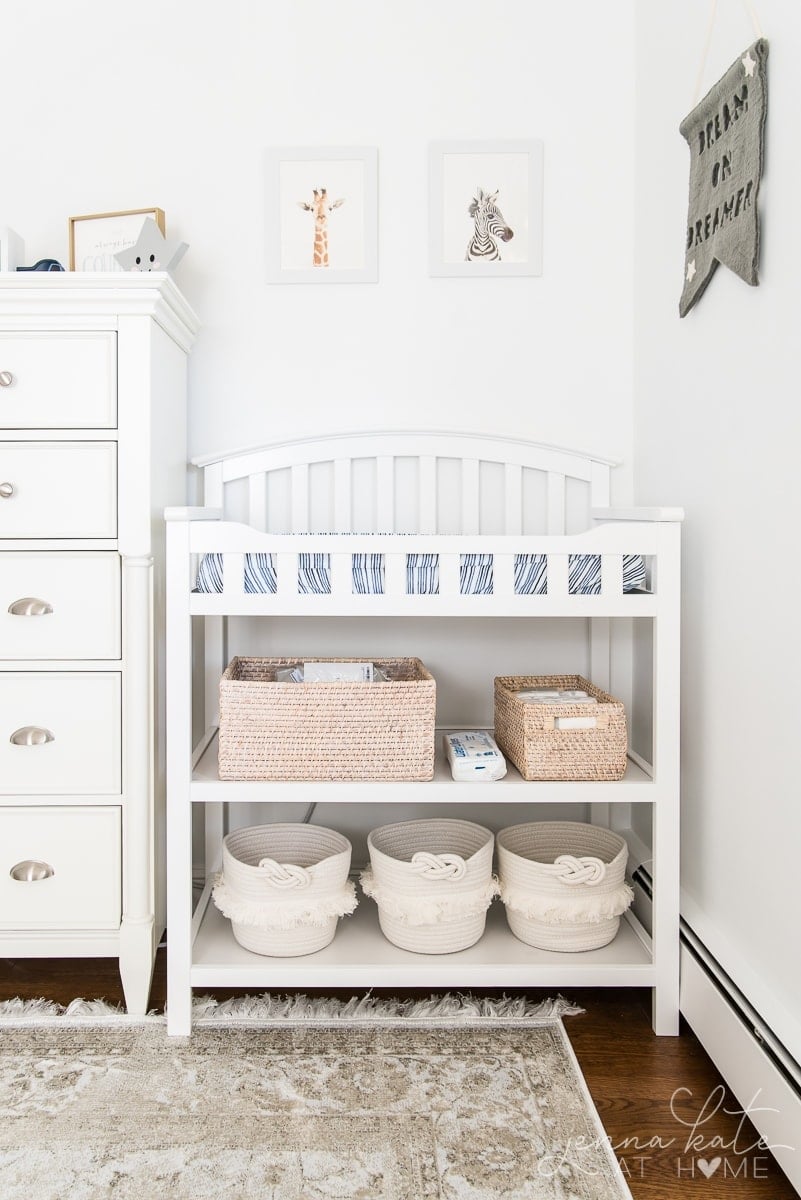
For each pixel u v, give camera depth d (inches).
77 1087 54.5
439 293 79.8
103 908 63.1
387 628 80.7
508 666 80.9
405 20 79.0
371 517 80.2
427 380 80.0
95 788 62.9
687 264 64.1
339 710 60.6
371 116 79.1
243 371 79.7
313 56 79.0
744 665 55.0
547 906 62.6
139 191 79.2
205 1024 61.6
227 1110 52.3
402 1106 52.7
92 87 78.9
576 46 79.1
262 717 60.5
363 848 80.9
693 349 64.5
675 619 60.0
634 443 80.0
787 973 49.3
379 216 79.4
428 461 79.0
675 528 59.7
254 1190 46.0
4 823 62.7
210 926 67.3
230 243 79.4
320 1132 50.4
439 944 62.6
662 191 72.0
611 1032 61.4
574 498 80.3
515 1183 46.7
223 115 79.1
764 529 52.2
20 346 61.8
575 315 79.7
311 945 62.6
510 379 80.0
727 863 57.7
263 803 80.6
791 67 48.4
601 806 79.8
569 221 79.7
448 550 59.4
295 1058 57.7
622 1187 46.4
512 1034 60.7
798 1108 44.3
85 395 61.9
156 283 60.6
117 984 67.9
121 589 62.6
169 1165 47.8
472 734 69.9
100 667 62.6
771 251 50.9
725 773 58.0
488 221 79.4
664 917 60.6
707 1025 56.6
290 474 80.4
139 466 62.1
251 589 59.6
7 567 62.3
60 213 79.4
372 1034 60.6
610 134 79.4
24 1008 63.8
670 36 70.0
